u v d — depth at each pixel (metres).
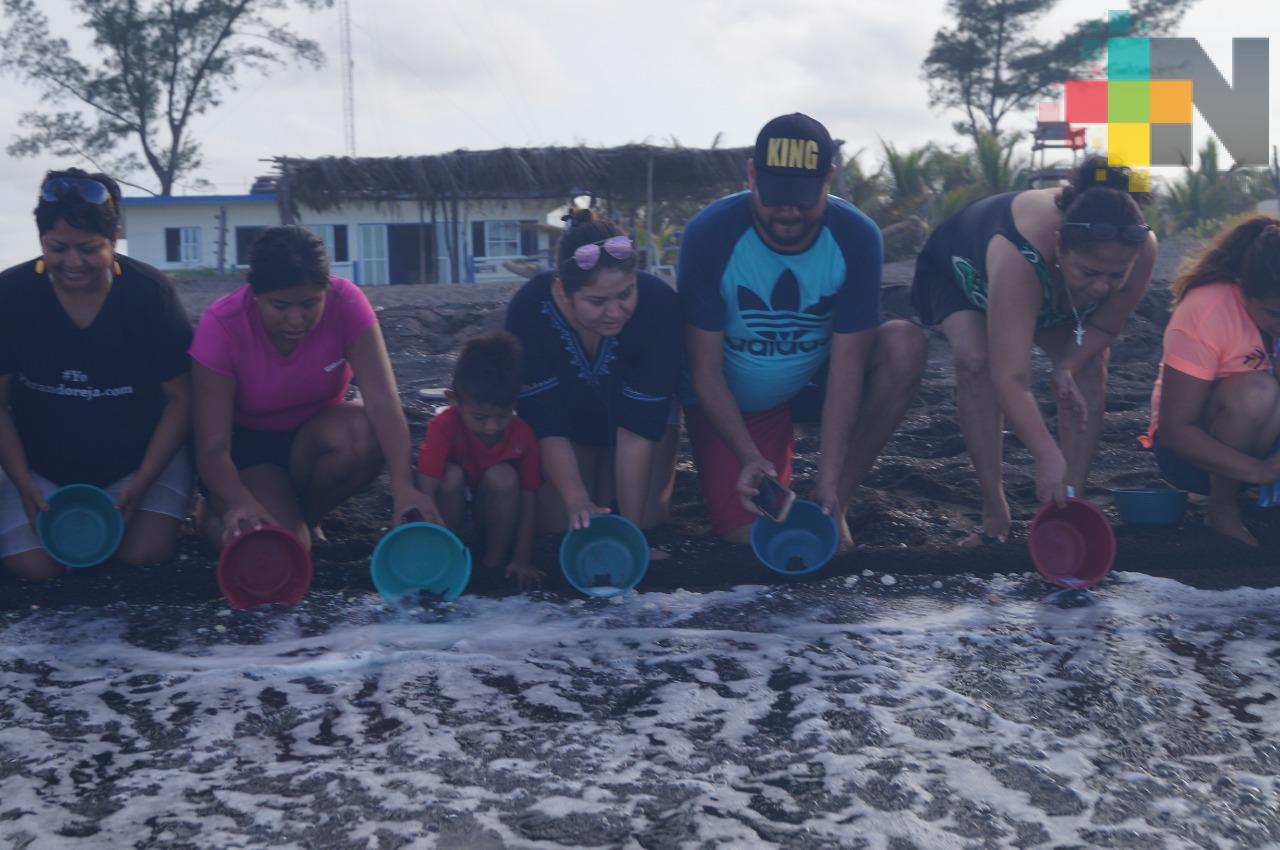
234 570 3.73
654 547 4.28
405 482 3.94
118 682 3.06
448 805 2.36
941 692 2.95
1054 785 2.43
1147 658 3.21
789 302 4.12
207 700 2.94
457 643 3.36
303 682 3.06
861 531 4.52
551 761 2.57
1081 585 3.80
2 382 4.02
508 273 28.89
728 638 3.40
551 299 4.12
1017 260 3.98
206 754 2.62
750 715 2.83
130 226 30.20
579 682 3.06
